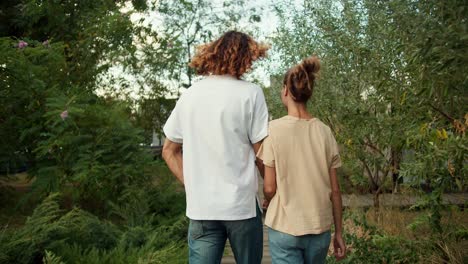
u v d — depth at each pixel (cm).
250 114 234
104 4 823
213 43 243
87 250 438
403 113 433
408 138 355
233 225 227
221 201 225
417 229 495
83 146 599
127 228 531
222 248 236
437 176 346
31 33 855
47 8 787
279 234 248
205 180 229
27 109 653
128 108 844
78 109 580
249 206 229
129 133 634
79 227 465
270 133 247
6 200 712
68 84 727
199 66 246
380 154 610
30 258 396
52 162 623
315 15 639
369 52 537
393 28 361
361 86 586
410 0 303
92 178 592
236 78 242
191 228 234
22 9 813
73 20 825
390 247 388
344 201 746
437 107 347
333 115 643
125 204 596
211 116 231
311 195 246
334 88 626
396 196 604
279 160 246
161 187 685
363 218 417
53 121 613
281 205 248
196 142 232
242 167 231
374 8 516
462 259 393
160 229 515
